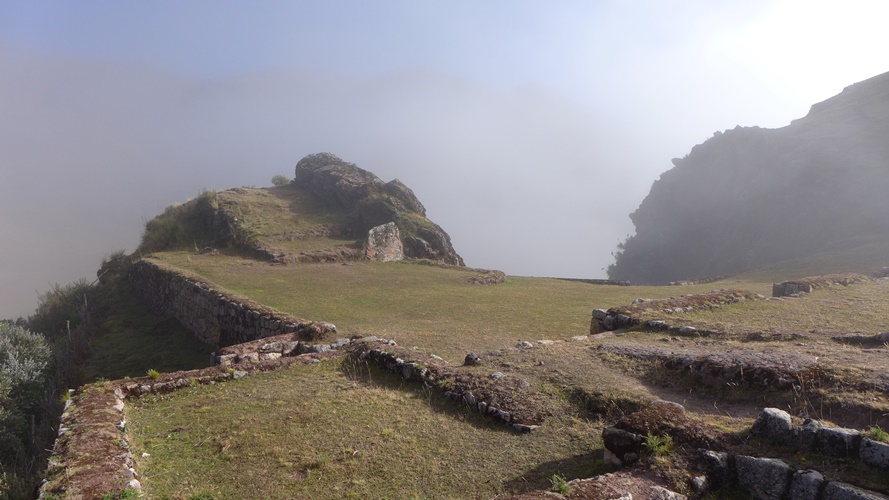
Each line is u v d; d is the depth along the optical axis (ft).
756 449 17.94
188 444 23.66
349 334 47.42
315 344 42.83
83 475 18.62
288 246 99.45
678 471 17.44
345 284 78.69
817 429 17.52
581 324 55.26
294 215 115.34
